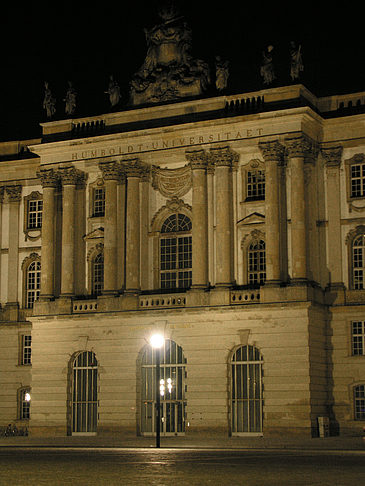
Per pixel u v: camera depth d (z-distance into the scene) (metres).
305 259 67.50
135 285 72.81
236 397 68.06
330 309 69.00
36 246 80.75
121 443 62.31
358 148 70.12
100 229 75.94
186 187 73.44
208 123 71.06
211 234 71.31
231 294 68.81
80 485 31.16
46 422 73.88
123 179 74.88
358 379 67.69
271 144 69.06
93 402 73.19
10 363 80.62
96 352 72.69
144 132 73.12
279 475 34.66
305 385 65.25
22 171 82.12
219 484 31.25
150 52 75.31
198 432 68.19
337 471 36.47
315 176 70.62
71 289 74.94
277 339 66.56
